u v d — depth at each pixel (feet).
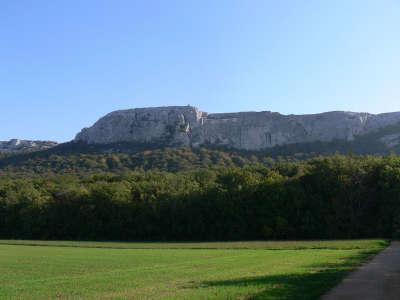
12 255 220.84
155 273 134.41
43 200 405.39
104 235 395.14
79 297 90.63
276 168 438.81
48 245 308.60
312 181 377.50
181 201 389.19
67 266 166.20
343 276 112.78
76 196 401.49
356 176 368.89
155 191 411.13
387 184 352.90
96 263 177.17
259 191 376.27
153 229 389.60
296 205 366.63
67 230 398.21
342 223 361.92
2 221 414.00
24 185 446.19
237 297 83.10
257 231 374.22
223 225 379.55
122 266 164.04
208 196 386.73
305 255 197.88
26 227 401.90
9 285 111.24
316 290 89.04
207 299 82.07
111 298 87.61
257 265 153.48
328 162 386.52
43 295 94.43
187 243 327.26
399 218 338.75
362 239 326.24
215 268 146.82
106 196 398.21
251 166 471.21
